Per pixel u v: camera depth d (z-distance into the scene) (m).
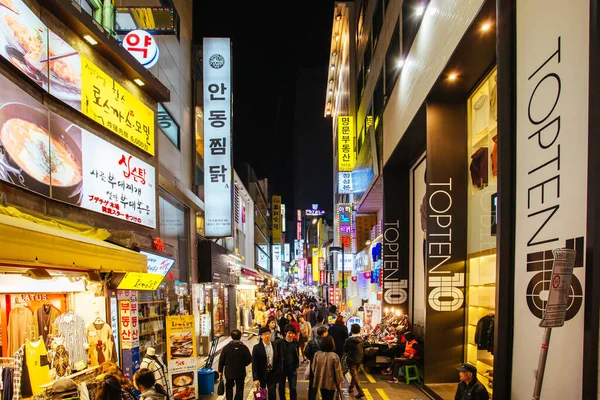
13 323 5.71
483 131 8.95
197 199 15.51
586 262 3.85
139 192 8.99
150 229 9.54
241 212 28.72
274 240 63.72
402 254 15.03
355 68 27.14
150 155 9.66
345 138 26.84
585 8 4.20
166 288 13.04
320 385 7.21
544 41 4.93
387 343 11.99
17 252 4.04
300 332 13.51
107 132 7.88
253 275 32.16
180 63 15.12
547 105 4.82
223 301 21.92
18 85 5.55
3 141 5.10
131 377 7.84
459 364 9.58
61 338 6.27
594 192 3.77
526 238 5.18
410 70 11.46
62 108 6.59
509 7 5.77
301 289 83.50
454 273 9.67
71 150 6.64
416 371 10.47
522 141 5.39
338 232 33.94
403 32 12.52
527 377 5.00
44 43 6.07
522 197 5.34
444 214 9.75
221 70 16.56
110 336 7.21
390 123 14.28
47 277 5.23
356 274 28.44
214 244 17.41
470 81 9.01
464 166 9.84
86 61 7.16
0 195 5.07
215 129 16.48
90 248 5.41
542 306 4.75
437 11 8.95
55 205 6.30
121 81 8.44
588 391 3.70
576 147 4.26
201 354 15.14
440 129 9.85
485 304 8.70
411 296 14.65
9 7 5.32
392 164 15.09
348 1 28.72
